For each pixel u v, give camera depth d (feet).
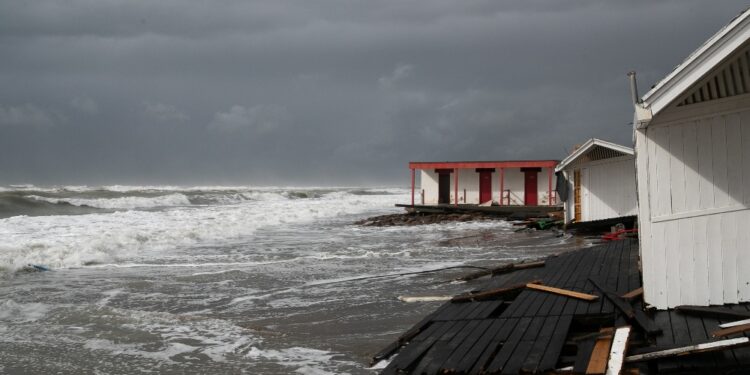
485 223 109.70
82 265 57.72
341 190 394.52
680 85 23.61
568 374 19.36
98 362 26.48
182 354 27.50
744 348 19.72
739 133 24.61
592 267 40.52
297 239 85.81
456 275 49.67
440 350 23.34
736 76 23.98
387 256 63.87
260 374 24.48
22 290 44.62
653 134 25.75
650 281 25.75
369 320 34.09
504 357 21.35
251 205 179.01
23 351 28.12
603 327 25.45
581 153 75.61
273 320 34.86
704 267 25.11
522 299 31.27
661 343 21.01
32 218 99.25
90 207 161.07
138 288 45.62
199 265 57.88
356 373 24.25
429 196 132.36
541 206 118.21
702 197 25.16
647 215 25.91
